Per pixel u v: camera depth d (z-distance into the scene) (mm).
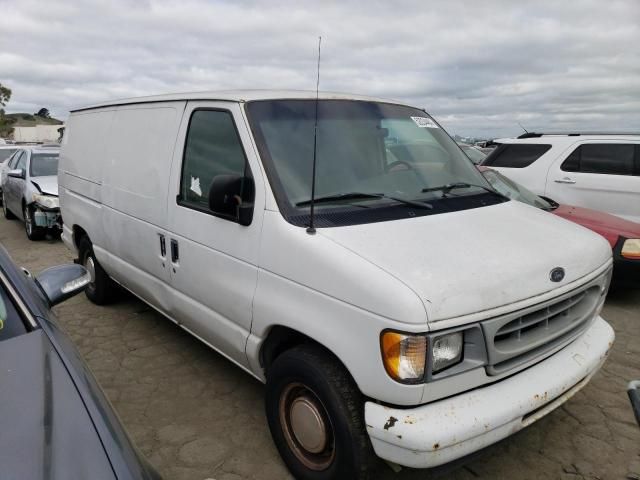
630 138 7398
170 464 3053
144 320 5219
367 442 2475
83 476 1528
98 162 4902
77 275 2752
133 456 1726
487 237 2832
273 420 2951
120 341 4730
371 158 3328
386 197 3102
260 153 3000
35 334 2170
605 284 3160
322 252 2551
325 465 2701
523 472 3021
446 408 2309
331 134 3293
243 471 2996
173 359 4371
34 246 9031
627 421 3529
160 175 3842
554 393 2588
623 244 5668
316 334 2549
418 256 2502
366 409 2357
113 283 5445
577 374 2732
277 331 2916
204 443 3250
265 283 2865
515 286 2498
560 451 3211
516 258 2658
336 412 2486
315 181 3004
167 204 3732
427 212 3043
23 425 1675
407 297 2227
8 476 1487
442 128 4137
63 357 2076
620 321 5438
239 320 3113
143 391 3865
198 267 3420
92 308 5535
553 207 6484
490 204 3410
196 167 3512
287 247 2719
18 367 1953
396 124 3701
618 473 3020
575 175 7684
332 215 2826
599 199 7484
